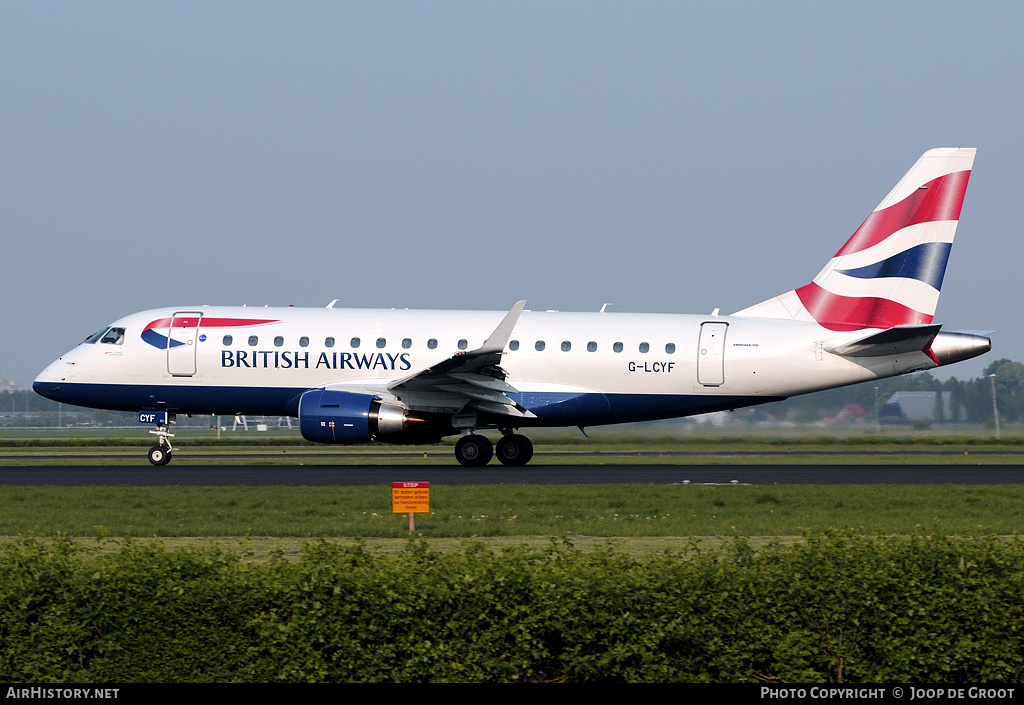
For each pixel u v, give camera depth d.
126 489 95.81
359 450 181.88
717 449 184.75
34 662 37.41
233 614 37.56
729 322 126.94
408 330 126.38
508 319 108.44
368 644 37.69
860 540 43.28
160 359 127.75
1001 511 80.69
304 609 37.62
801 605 38.09
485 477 110.88
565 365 125.44
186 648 37.47
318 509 80.94
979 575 39.00
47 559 41.72
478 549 42.97
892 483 105.44
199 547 61.66
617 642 37.69
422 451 176.75
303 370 126.06
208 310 130.38
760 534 67.88
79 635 37.47
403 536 67.75
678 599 38.16
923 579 38.91
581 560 41.31
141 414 130.88
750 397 126.19
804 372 124.69
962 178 123.56
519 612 37.59
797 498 88.56
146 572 38.44
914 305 124.44
